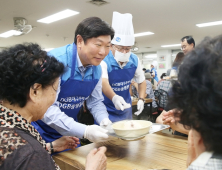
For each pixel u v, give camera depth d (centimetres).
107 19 565
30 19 552
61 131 123
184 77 42
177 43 998
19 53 66
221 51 39
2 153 56
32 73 64
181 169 85
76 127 119
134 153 103
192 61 41
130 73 209
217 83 36
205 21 597
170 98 47
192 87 40
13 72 61
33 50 70
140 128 107
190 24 630
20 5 445
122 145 116
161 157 97
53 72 70
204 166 41
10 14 506
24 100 66
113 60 197
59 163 99
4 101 66
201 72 39
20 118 65
